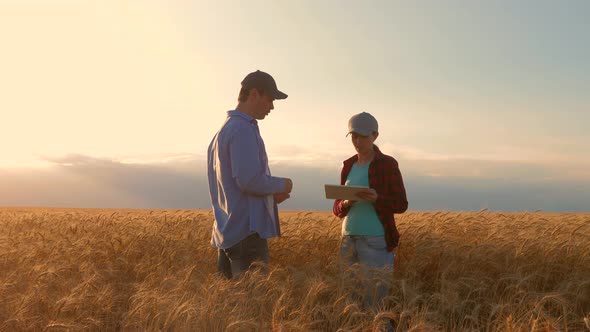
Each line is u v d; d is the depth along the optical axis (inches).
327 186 179.8
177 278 200.4
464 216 304.7
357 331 151.0
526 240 248.8
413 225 293.0
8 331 159.8
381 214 183.2
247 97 168.2
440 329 164.4
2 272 227.8
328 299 185.0
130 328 160.4
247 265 170.2
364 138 185.6
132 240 281.1
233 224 167.9
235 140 162.1
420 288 221.6
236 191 167.6
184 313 152.1
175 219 357.7
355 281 177.9
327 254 254.5
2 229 362.6
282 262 248.1
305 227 289.1
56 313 167.8
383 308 163.6
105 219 371.2
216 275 184.1
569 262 237.8
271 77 169.0
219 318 150.7
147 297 160.9
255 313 159.9
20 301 172.7
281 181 166.6
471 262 227.9
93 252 254.8
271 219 171.8
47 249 259.3
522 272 219.5
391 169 186.4
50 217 433.7
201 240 289.6
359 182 189.9
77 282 204.1
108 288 193.9
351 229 188.4
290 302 165.0
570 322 165.0
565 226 284.0
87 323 166.7
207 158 184.4
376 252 185.2
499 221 307.4
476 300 192.2
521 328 142.1
